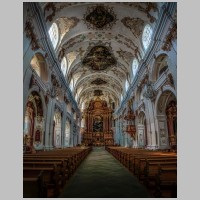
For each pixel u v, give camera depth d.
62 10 13.72
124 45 19.56
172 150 13.11
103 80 31.31
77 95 33.09
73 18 15.41
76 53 21.30
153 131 15.70
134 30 16.70
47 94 15.30
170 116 15.66
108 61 23.92
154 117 15.75
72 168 8.39
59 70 17.97
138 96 21.22
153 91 15.47
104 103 42.50
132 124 22.92
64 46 17.98
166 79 12.98
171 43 11.30
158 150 14.59
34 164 5.43
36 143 14.44
